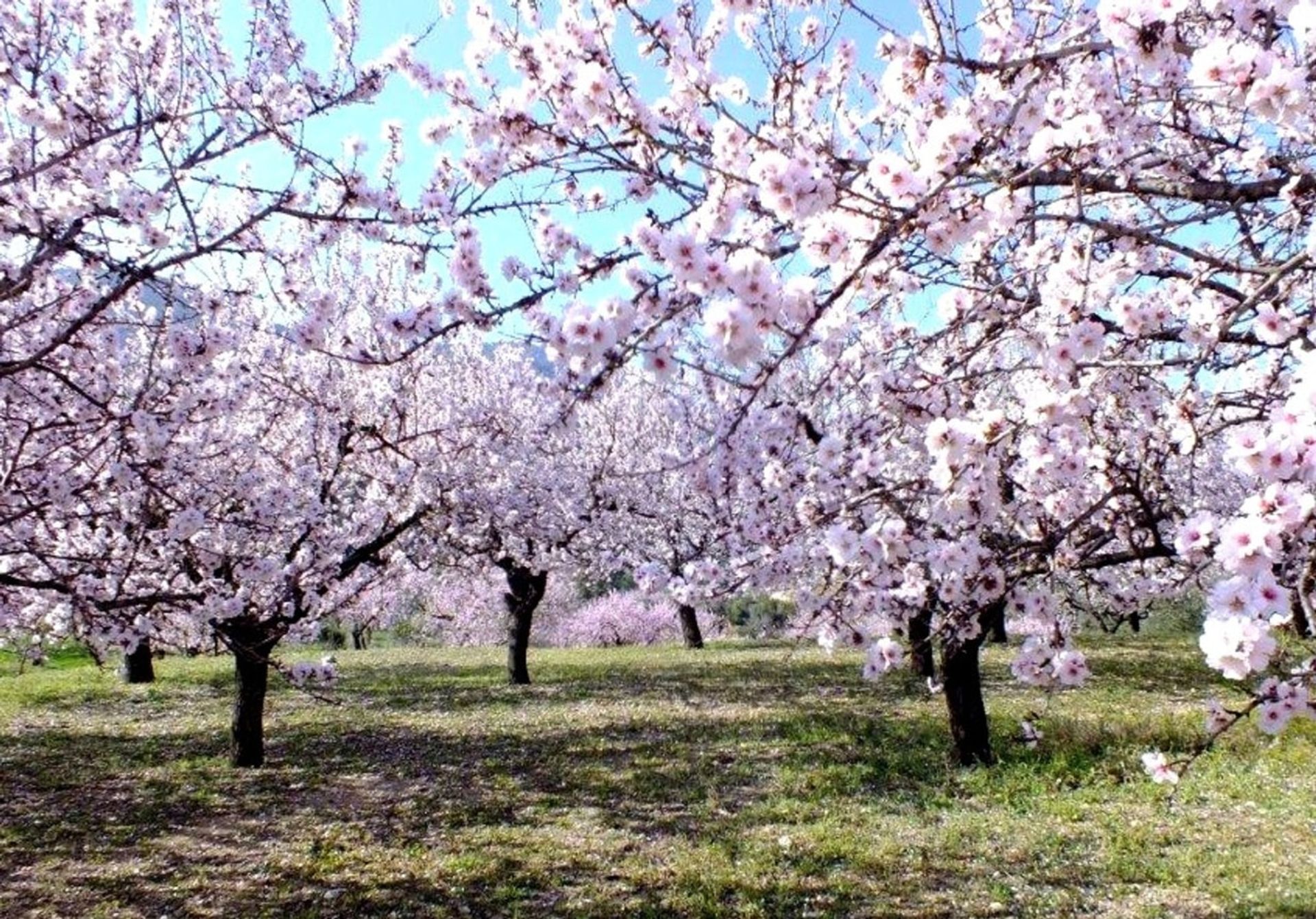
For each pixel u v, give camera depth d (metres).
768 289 2.35
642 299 2.74
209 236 5.18
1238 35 2.75
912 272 3.55
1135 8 2.40
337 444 10.35
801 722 11.48
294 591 9.06
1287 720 3.05
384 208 4.65
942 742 9.75
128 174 4.82
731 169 2.82
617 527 16.86
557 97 3.16
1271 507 2.21
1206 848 6.35
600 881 6.43
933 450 3.16
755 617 28.27
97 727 12.74
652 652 22.39
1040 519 4.35
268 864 6.98
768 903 5.89
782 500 6.05
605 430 19.50
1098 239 3.26
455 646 28.28
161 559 7.39
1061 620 3.86
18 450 5.19
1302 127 3.10
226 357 6.90
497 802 8.54
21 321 4.85
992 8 3.50
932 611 5.38
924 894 5.93
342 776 9.71
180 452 6.79
